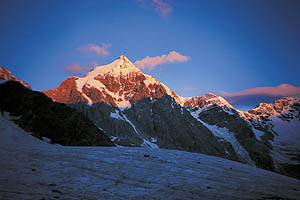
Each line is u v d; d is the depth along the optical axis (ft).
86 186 56.70
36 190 50.19
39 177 60.49
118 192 54.19
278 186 70.33
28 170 66.23
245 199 54.08
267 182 74.49
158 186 60.64
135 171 73.26
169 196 53.67
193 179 68.80
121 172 71.20
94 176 65.92
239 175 80.07
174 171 76.59
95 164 78.59
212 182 67.15
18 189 49.55
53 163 76.43
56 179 60.23
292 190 66.59
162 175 70.85
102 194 51.93
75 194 50.37
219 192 58.23
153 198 51.75
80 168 72.90
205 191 58.49
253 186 66.59
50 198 46.11
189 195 55.01
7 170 64.39
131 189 57.11
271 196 57.77
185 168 82.02
